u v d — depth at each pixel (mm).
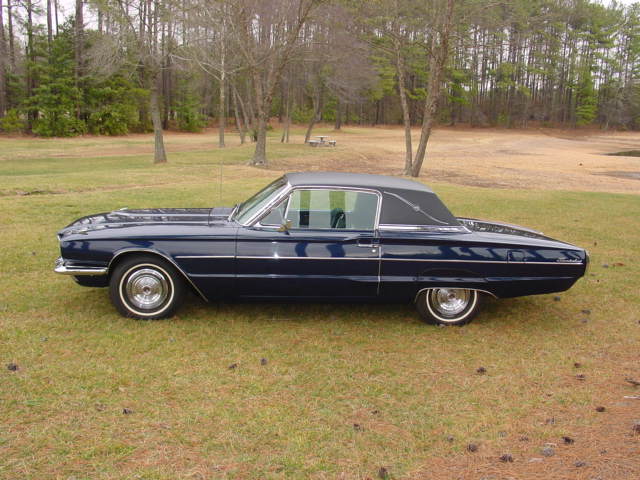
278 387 4297
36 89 58219
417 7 24156
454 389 4426
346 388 4355
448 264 5547
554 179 27734
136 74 34062
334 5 25969
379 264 5488
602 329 5949
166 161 29188
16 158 33906
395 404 4141
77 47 58156
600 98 112625
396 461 3414
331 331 5539
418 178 25500
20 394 3949
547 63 102312
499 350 5266
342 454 3457
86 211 11180
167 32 27578
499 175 28859
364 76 46531
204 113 85312
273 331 5457
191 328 5398
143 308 5520
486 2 23469
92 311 5711
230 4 25922
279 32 28172
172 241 5340
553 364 4988
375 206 5539
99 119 63062
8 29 59938
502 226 6457
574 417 4039
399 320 5957
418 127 103750
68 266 5336
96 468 3174
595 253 9555
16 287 6371
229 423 3734
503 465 3406
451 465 3398
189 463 3275
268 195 5703
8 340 4883
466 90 107062
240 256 5379
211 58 36656
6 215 10336
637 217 13680
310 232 5438
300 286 5488
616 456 3502
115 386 4152
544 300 6918
